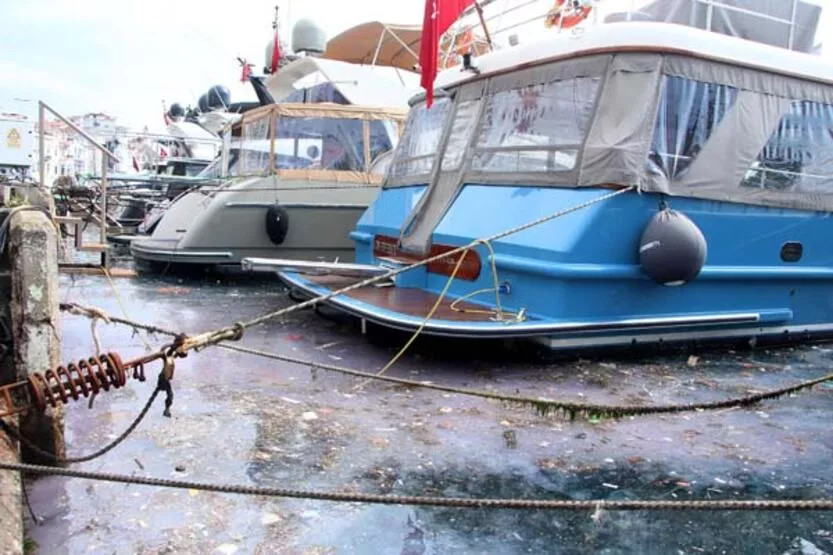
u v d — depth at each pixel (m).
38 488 3.50
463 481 3.80
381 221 8.58
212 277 11.52
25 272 3.48
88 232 16.89
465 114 7.72
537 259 6.02
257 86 15.16
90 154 35.41
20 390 3.36
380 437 4.37
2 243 3.59
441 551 3.09
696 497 3.71
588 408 4.04
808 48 7.73
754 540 3.27
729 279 6.60
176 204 11.77
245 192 10.58
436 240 7.27
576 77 6.41
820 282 7.38
